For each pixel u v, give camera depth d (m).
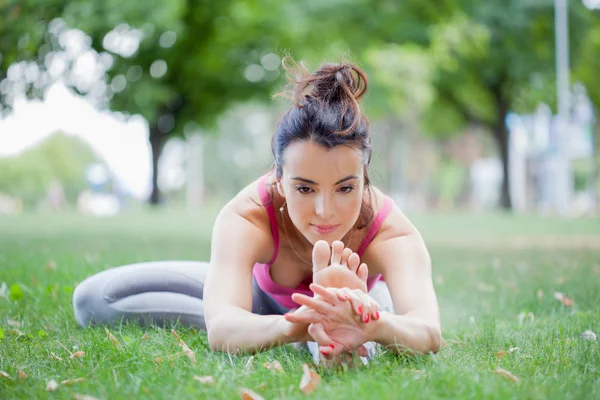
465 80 23.28
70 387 2.33
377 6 19.38
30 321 3.79
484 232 12.00
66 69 15.62
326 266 2.42
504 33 20.27
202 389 2.22
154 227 12.95
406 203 46.00
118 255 6.74
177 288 3.50
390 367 2.46
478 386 2.15
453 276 5.93
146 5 14.69
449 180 52.22
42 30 14.34
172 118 22.83
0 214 21.97
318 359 2.63
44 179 51.53
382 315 2.46
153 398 2.15
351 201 2.50
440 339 2.63
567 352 2.82
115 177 48.19
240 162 61.81
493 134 25.22
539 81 23.19
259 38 20.16
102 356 2.76
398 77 21.31
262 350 2.56
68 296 4.37
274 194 2.85
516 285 5.26
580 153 43.44
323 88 2.51
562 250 8.31
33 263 5.88
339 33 19.53
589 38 22.53
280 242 2.91
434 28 19.92
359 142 2.46
